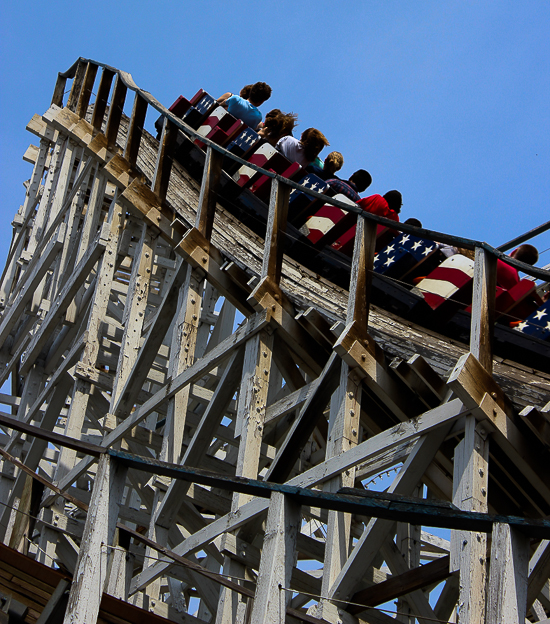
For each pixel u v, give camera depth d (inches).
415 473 214.7
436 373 229.5
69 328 397.4
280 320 272.2
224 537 246.1
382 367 242.2
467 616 180.1
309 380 316.5
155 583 280.2
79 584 147.9
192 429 397.7
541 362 252.7
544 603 309.9
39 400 378.9
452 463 239.0
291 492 132.9
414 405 244.8
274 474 241.4
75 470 322.3
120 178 364.2
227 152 318.0
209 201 318.7
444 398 227.1
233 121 380.5
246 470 250.5
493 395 210.7
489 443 220.4
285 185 290.0
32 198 465.4
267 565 132.1
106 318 407.8
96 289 348.5
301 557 325.1
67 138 432.5
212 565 316.8
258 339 270.2
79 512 399.5
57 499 330.6
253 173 351.3
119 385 316.2
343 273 301.4
